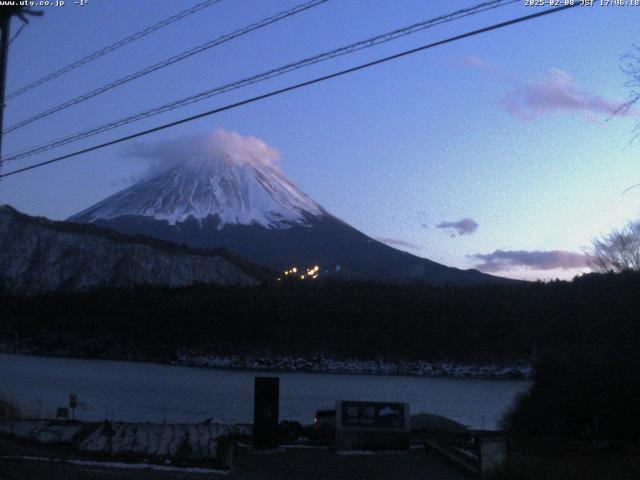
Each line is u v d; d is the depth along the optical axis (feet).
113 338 321.73
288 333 287.07
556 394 102.22
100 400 162.50
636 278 145.38
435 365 254.47
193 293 329.31
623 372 96.73
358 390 210.59
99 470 56.70
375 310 280.10
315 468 64.64
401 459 70.18
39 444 69.15
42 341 327.67
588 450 82.84
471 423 137.69
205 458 65.41
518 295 240.94
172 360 292.20
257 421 74.43
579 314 171.01
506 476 61.36
